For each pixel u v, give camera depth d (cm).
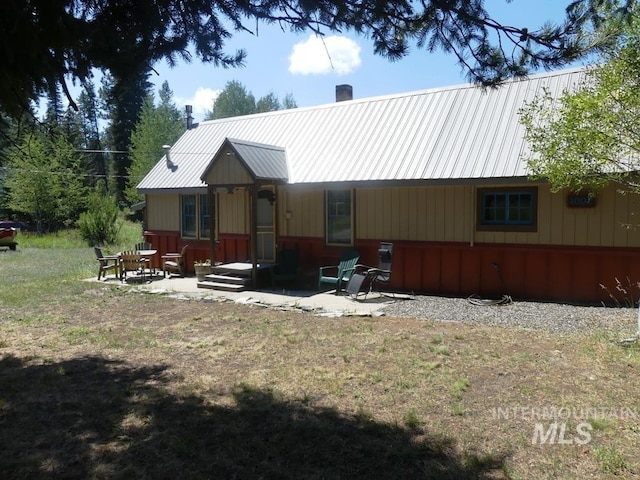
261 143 1269
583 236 887
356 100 1311
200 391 492
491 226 966
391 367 546
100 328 771
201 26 422
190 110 1612
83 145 4572
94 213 2608
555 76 1034
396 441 377
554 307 851
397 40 443
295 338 680
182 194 1411
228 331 734
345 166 1102
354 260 1048
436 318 796
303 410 440
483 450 361
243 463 352
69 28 329
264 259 1256
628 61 572
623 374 500
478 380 501
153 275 1356
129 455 367
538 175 715
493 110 1051
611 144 612
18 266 1648
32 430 412
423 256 1038
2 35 297
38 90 347
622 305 851
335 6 410
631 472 326
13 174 3206
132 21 376
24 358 618
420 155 1036
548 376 503
